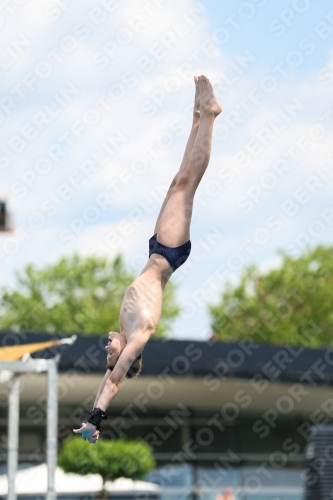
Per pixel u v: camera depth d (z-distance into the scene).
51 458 51.09
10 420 55.69
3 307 175.00
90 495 78.62
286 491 91.62
